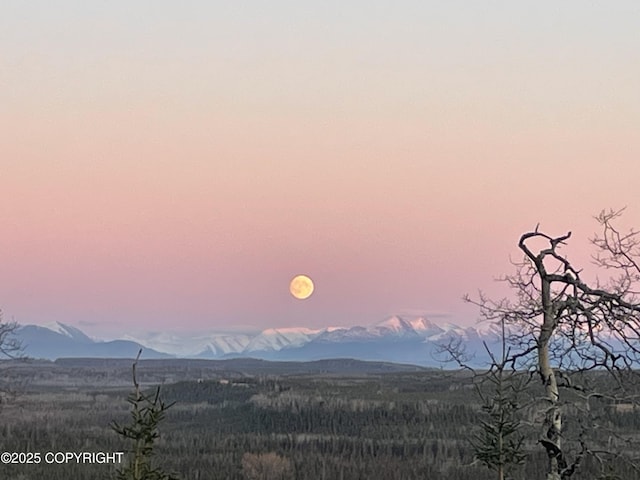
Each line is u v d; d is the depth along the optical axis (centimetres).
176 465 8938
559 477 2038
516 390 2147
